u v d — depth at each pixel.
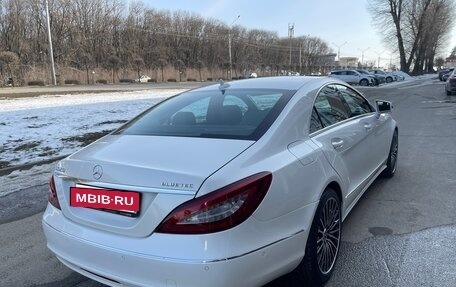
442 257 3.61
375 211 4.74
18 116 14.27
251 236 2.50
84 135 10.69
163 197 2.46
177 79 75.50
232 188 2.45
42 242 4.32
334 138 3.68
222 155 2.71
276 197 2.68
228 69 89.25
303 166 3.00
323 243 3.24
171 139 3.08
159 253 2.42
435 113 14.45
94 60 72.75
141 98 22.95
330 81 4.30
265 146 2.88
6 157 8.24
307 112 3.48
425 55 82.06
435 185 5.64
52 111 15.79
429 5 66.38
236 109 3.43
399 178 6.03
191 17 100.00
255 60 113.25
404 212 4.69
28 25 69.81
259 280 2.57
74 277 3.57
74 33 75.62
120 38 85.44
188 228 2.39
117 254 2.56
